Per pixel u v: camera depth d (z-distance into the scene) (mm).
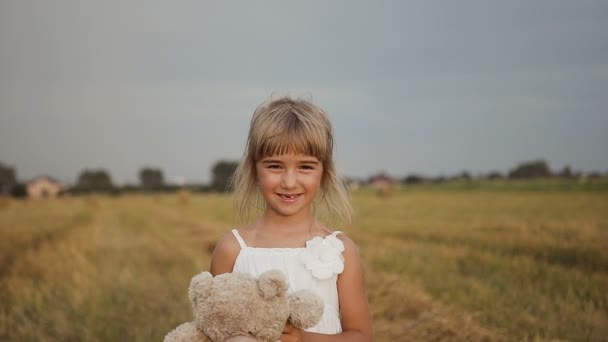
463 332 4340
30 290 7293
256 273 2184
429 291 5766
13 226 17766
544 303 5109
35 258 10008
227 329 1710
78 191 51125
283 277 1716
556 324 4508
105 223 19922
